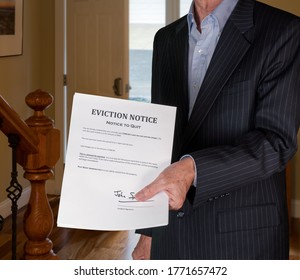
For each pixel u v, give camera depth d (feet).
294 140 4.31
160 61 5.21
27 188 17.13
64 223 3.75
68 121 18.12
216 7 4.68
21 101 16.80
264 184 4.66
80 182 3.82
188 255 4.73
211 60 4.58
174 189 3.77
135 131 3.91
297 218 16.34
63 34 17.80
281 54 4.40
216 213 4.61
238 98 4.47
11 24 15.70
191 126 4.62
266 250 4.63
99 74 17.51
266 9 4.66
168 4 18.08
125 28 17.01
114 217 3.77
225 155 4.07
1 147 15.51
